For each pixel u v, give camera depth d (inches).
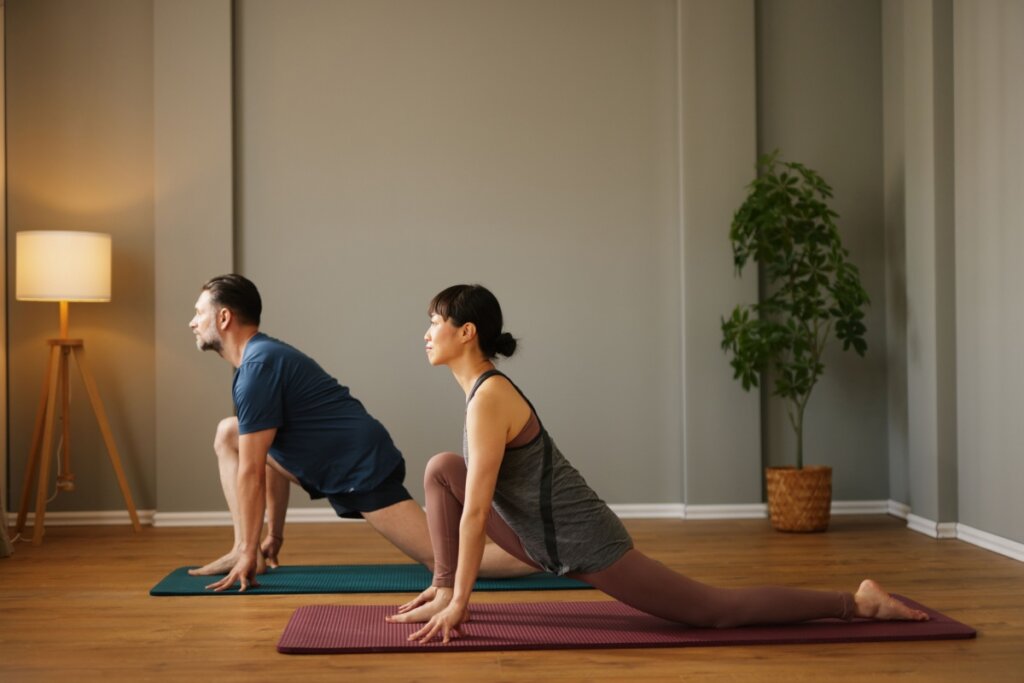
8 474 206.1
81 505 207.0
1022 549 165.3
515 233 213.6
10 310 206.2
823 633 116.0
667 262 215.5
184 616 129.2
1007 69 168.9
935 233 187.3
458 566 114.7
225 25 206.8
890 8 213.9
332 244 211.5
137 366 207.9
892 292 214.5
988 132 175.0
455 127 213.2
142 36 208.5
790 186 212.5
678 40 213.8
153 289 208.7
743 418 212.5
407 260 212.2
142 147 208.5
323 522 208.7
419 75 212.7
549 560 113.6
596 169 214.8
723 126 212.8
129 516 205.6
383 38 212.4
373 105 212.1
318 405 146.8
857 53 218.4
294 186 211.2
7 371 205.9
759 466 212.5
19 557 172.2
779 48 217.0
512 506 113.3
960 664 106.5
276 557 161.6
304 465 147.8
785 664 106.4
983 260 177.0
